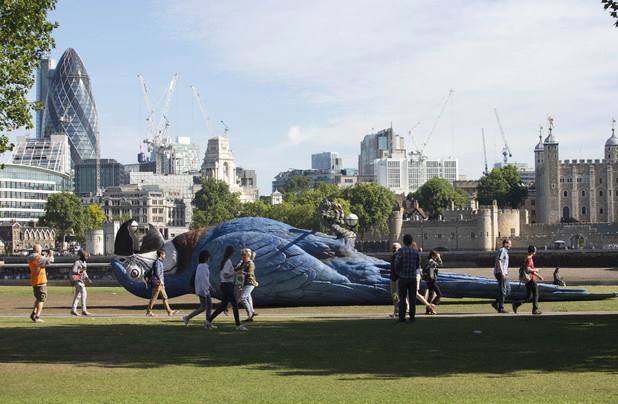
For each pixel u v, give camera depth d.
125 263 57.56
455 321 39.41
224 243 54.00
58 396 22.16
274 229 55.88
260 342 32.50
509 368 25.91
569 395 21.42
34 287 41.91
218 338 33.91
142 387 23.47
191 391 22.78
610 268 140.50
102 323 40.69
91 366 27.22
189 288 56.12
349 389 22.80
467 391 22.27
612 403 20.33
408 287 39.22
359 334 34.50
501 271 46.00
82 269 47.56
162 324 40.06
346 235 56.22
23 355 29.62
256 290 52.62
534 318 40.53
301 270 52.53
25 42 60.81
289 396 21.89
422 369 25.95
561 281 70.88
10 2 59.00
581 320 39.06
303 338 33.50
